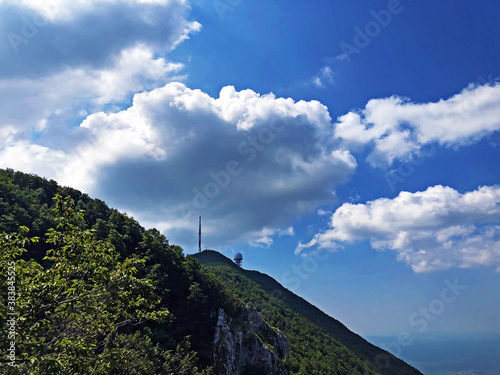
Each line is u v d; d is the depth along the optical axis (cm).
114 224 11500
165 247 11281
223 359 8400
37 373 1487
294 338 13775
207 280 10712
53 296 1720
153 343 7438
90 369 1858
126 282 1798
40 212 9531
